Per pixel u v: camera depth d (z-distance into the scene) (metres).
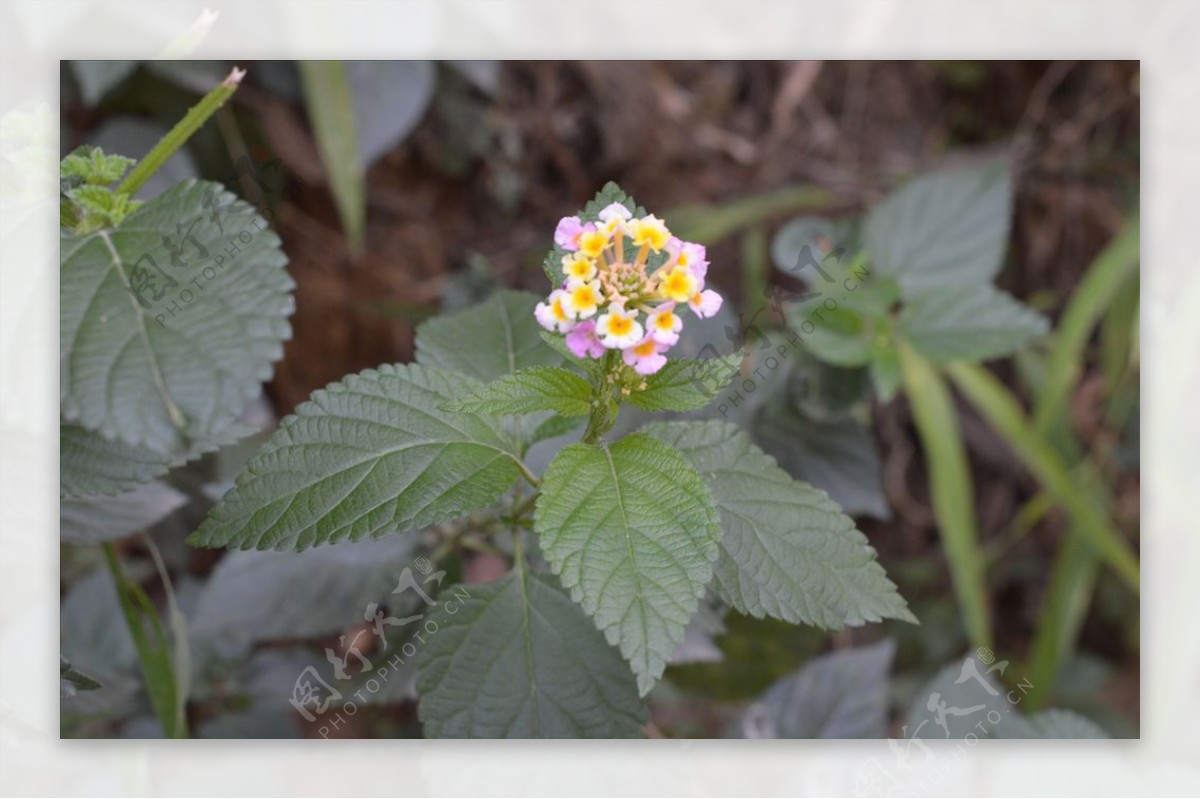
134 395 0.44
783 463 0.58
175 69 0.60
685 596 0.44
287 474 0.46
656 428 0.47
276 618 0.52
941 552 0.80
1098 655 0.79
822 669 0.56
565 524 0.44
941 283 0.60
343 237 0.74
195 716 0.56
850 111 0.83
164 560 0.57
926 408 0.63
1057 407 0.71
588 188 0.80
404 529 0.45
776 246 0.62
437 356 0.50
